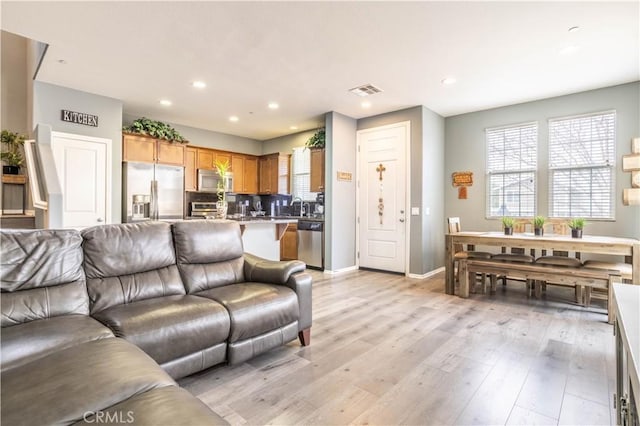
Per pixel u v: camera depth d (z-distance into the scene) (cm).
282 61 346
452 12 258
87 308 194
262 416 168
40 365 125
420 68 363
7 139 495
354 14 261
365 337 272
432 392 191
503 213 502
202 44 311
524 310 343
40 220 366
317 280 486
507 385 198
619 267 323
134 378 115
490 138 516
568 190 447
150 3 247
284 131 682
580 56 334
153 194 518
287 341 241
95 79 396
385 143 540
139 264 226
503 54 330
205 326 195
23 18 266
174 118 578
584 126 437
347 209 559
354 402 181
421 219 500
